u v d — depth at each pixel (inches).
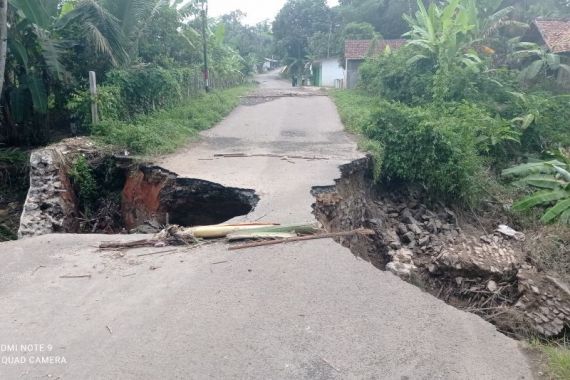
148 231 333.1
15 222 379.9
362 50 1197.1
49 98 500.7
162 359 137.8
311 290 176.7
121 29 512.7
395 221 377.4
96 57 497.0
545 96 613.6
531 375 133.6
